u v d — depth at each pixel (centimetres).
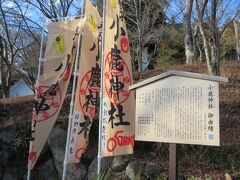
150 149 737
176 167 523
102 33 677
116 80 678
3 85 1542
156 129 541
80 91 673
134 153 728
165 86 542
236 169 654
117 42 695
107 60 673
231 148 682
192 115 517
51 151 808
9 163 870
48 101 705
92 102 692
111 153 650
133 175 646
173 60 2186
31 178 816
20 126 900
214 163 673
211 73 980
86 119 679
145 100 556
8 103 1128
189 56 1330
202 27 1012
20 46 1800
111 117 660
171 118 531
